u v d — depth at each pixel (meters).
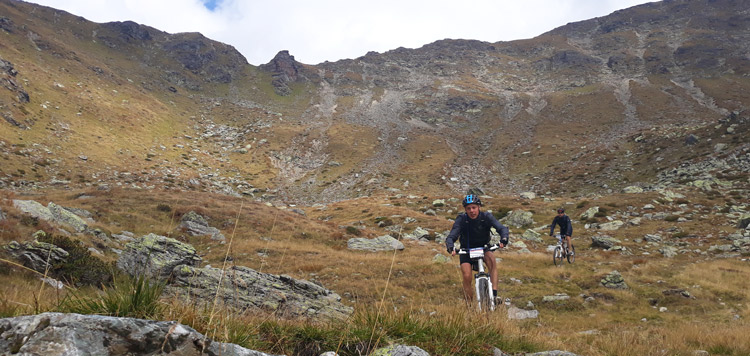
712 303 16.47
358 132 139.38
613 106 147.38
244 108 167.38
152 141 105.88
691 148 77.94
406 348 2.99
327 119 160.00
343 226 48.94
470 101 172.38
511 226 50.88
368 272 22.77
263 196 91.00
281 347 3.12
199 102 164.75
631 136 105.19
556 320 14.55
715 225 37.97
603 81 182.00
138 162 88.31
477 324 4.05
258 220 42.31
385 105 178.25
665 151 82.50
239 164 111.50
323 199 90.75
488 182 96.56
